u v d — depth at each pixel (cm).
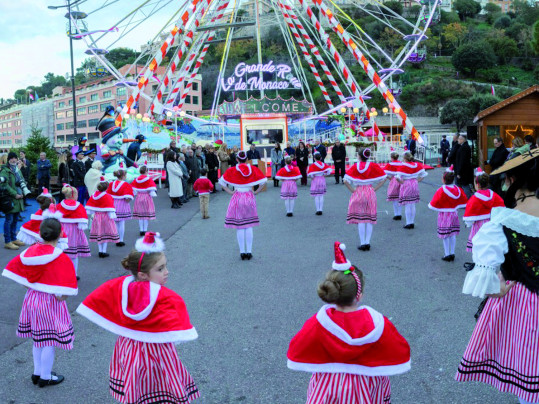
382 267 766
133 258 301
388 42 9881
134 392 298
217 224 1203
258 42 2928
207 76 8512
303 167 2019
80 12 2711
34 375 425
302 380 418
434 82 8162
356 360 255
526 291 283
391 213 1288
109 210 884
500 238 280
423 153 2695
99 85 9569
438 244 913
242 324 549
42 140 2208
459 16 12681
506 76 9175
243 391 402
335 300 254
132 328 296
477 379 304
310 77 8350
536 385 277
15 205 959
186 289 690
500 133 1730
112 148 1911
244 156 839
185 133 3022
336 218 1227
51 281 411
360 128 2995
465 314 551
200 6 2661
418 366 433
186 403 311
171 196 1478
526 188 288
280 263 814
